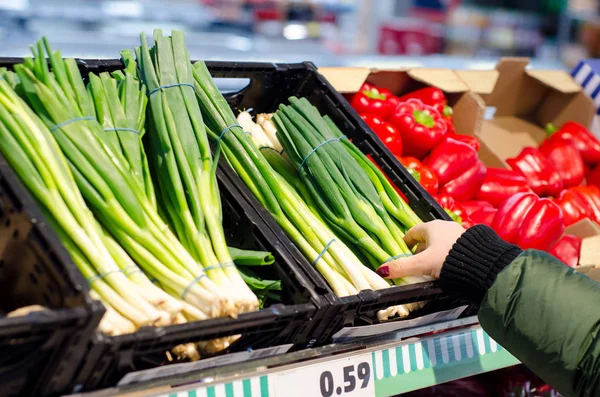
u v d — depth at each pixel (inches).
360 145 73.5
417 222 64.2
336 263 59.3
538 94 122.1
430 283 56.0
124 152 54.2
